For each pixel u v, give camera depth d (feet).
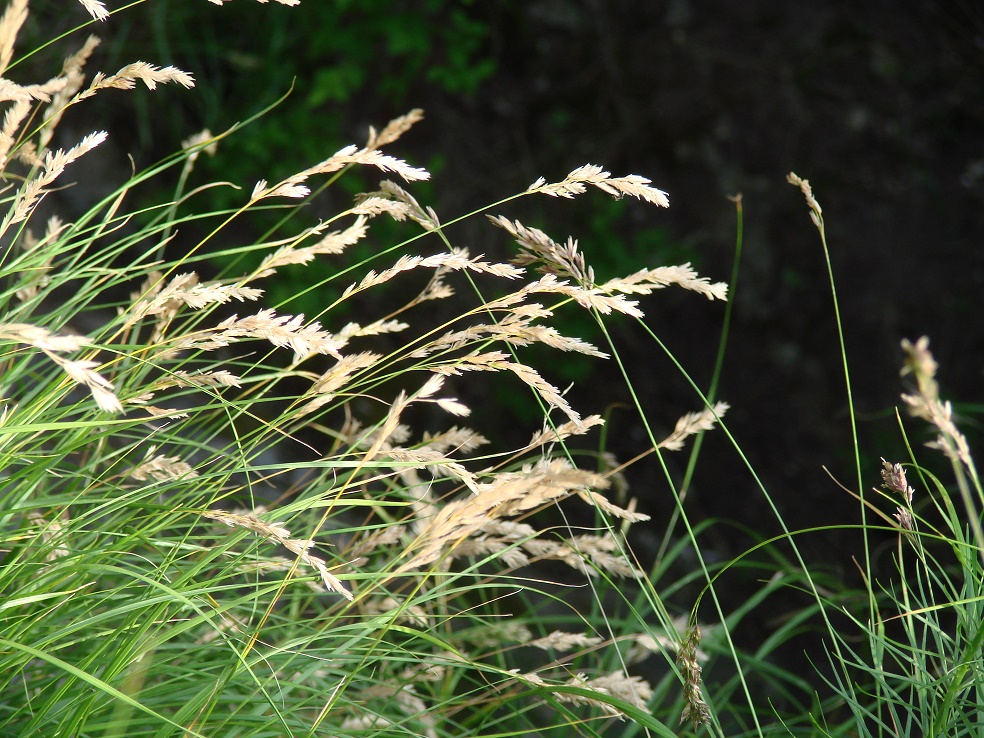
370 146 4.83
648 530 15.85
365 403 15.16
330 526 6.50
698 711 4.23
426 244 17.03
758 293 18.62
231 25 17.42
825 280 18.75
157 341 4.32
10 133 4.22
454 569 7.07
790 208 19.13
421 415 15.87
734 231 18.86
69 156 4.16
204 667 4.35
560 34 20.13
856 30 20.43
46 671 4.41
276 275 15.52
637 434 17.22
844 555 15.75
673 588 6.11
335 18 17.54
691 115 19.61
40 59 14.38
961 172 19.86
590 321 17.58
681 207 19.11
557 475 3.40
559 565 11.68
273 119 16.98
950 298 18.76
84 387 9.32
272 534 3.59
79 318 12.46
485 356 3.92
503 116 19.26
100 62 15.23
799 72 19.93
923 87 20.22
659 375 17.87
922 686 4.43
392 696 4.80
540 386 3.92
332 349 3.58
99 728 3.79
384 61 18.26
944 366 18.07
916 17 20.76
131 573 3.72
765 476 16.98
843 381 18.03
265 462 11.86
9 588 4.20
